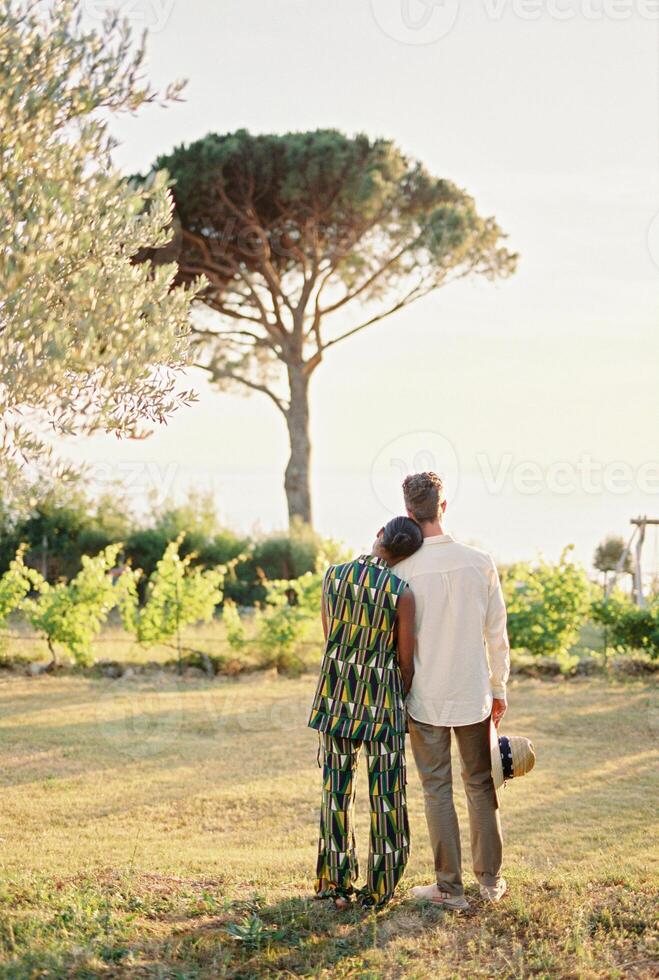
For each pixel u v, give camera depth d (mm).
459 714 3248
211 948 2924
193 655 9719
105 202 3191
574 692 8617
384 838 3234
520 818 5055
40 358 2744
